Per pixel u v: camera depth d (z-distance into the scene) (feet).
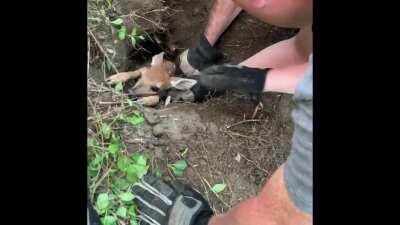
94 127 2.56
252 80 2.58
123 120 2.65
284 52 2.88
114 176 2.49
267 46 3.13
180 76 3.05
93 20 2.82
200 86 2.77
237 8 3.07
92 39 2.80
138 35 3.03
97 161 2.44
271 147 2.79
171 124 2.73
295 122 1.79
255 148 2.78
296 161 1.80
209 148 2.73
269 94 2.91
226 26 3.08
